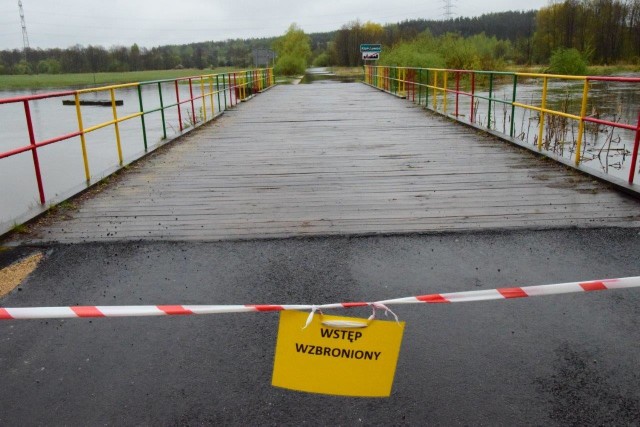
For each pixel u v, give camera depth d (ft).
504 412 6.55
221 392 7.05
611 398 6.75
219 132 31.32
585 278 10.14
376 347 4.82
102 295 9.91
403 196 16.03
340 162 21.52
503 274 10.41
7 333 8.59
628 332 8.20
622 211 13.92
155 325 8.73
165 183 18.44
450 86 79.77
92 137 51.47
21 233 13.20
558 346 7.87
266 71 81.97
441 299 5.32
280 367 4.89
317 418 6.53
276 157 22.95
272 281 10.34
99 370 7.59
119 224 13.87
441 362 7.52
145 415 6.66
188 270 10.93
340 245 12.09
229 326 8.66
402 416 6.52
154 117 66.44
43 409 6.82
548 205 14.65
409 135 28.63
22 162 40.24
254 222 13.83
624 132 39.14
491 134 27.76
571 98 58.95
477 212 14.20
